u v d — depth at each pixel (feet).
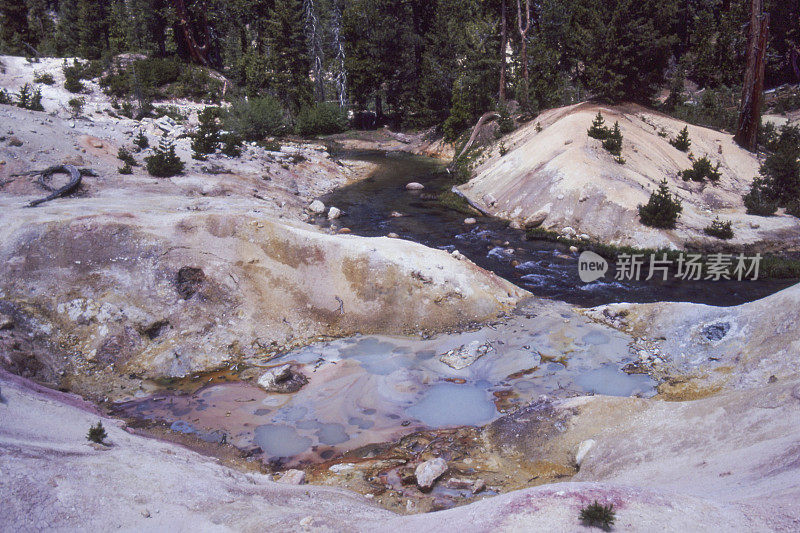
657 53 125.90
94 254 56.75
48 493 23.65
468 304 59.36
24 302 51.70
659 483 26.78
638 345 50.96
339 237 64.95
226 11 224.94
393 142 196.44
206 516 24.30
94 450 29.53
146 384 47.52
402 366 49.29
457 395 44.42
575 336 53.31
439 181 135.13
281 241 61.93
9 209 67.97
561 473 33.47
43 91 161.58
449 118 170.30
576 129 111.24
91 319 52.19
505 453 36.45
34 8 237.45
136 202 82.43
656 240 81.41
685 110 139.44
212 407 43.47
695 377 44.42
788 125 124.06
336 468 35.29
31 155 90.43
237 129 162.71
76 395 43.98
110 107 162.50
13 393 34.68
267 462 36.45
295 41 208.23
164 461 30.42
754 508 19.17
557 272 73.77
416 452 37.06
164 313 54.13
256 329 55.21
